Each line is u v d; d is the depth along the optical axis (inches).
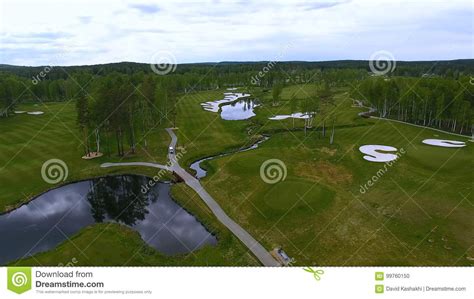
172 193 2052.2
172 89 4069.9
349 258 1346.0
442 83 3543.3
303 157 2549.2
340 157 2511.1
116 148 2918.3
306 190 1941.4
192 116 4170.8
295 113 4237.2
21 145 2893.7
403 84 4013.3
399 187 1951.3
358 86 4766.2
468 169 2158.0
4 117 3969.0
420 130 3282.5
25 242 1557.6
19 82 4864.7
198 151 2839.6
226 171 2338.8
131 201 2017.7
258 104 5078.7
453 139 2933.1
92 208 1942.7
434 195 1833.2
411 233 1507.1
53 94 5182.1
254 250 1437.0
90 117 2645.2
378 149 2655.0
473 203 1728.6
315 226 1595.7
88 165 2513.5
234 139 3186.5
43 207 1940.2
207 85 7234.3
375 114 4111.7
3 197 1984.5
